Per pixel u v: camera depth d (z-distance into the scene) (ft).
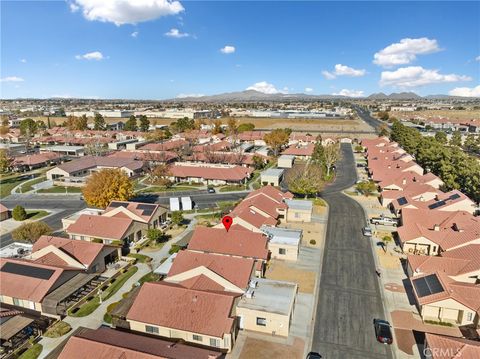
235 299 134.51
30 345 127.65
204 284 146.82
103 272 180.24
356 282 169.17
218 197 309.83
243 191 327.67
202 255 165.68
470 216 215.31
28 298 145.89
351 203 288.71
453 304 137.08
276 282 153.69
